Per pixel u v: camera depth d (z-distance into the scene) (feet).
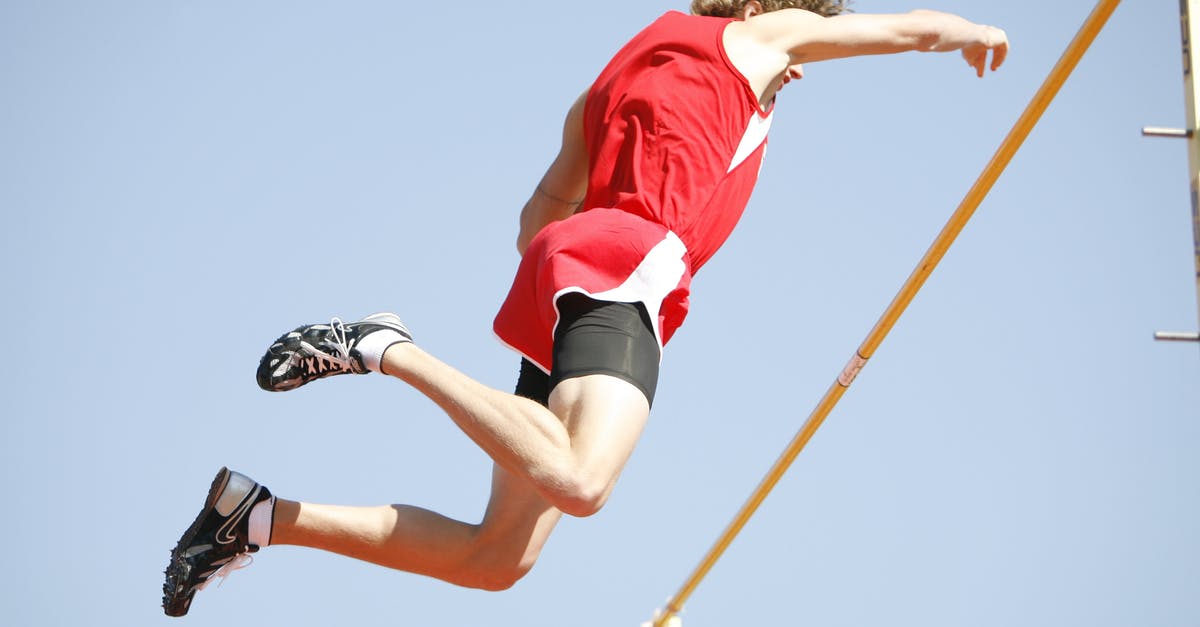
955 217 13.00
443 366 10.94
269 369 11.09
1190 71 10.08
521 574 12.96
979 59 12.46
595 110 12.51
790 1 13.33
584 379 10.94
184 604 11.97
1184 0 10.17
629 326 11.19
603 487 10.59
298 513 12.21
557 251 11.46
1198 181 10.04
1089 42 10.94
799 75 13.24
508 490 12.74
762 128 12.36
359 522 12.42
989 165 12.37
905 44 12.22
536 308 11.87
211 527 11.91
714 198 11.98
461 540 12.67
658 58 12.34
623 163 12.12
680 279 11.62
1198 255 10.05
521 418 10.58
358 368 11.10
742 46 12.28
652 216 11.76
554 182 13.42
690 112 12.04
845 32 12.16
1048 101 11.59
